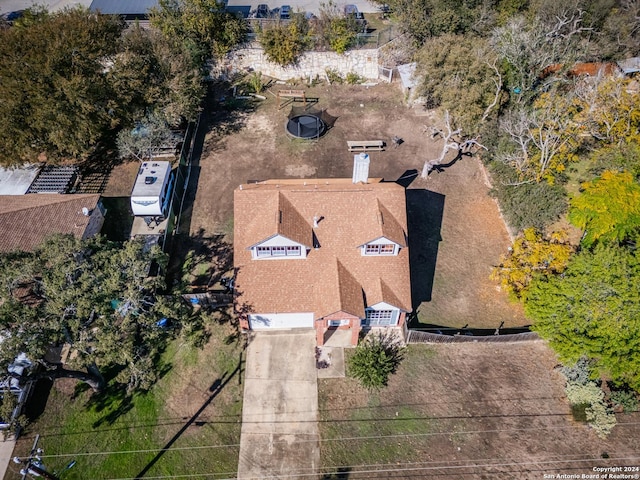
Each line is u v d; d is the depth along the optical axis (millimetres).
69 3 64938
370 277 31422
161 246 37812
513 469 26688
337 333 32969
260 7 59844
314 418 28781
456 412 29016
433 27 51938
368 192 32500
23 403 28609
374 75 55688
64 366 30609
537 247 32719
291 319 32344
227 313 33812
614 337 27172
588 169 41281
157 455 27203
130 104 43375
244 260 31453
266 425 28469
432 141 47688
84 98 39281
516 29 43688
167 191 40156
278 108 51750
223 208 41312
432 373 30812
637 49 51406
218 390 29969
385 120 50156
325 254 31594
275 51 52656
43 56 38938
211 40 53344
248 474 26547
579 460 26984
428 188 42844
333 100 52844
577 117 38312
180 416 28828
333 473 26609
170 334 32188
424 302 34781
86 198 37719
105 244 28812
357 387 30141
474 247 38312
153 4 56844
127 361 26078
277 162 45469
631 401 28797
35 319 23688
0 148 38781
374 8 62531
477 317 34000
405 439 27922
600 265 29094
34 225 34750
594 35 52844
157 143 43812
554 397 29625
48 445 27312
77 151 40531
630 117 37906
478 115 42594
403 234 32094
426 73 43750
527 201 38375
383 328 33438
